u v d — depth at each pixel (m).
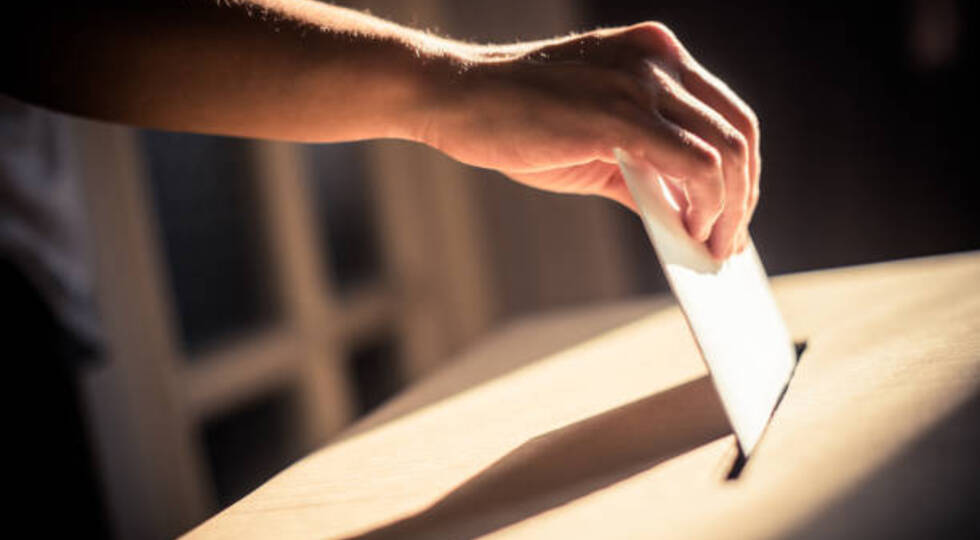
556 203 3.46
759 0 3.11
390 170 3.19
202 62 0.92
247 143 2.51
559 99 0.94
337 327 2.74
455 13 3.39
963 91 2.93
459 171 3.43
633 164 0.92
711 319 0.88
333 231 2.94
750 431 0.85
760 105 3.18
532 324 1.38
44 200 1.57
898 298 1.12
